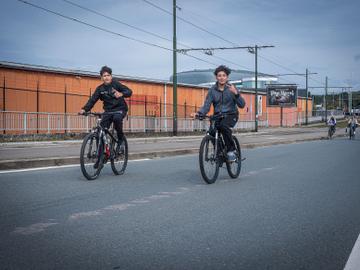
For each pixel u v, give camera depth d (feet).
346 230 14.60
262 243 12.85
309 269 10.73
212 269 10.57
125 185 23.20
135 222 15.07
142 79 109.60
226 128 24.76
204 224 14.98
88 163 24.57
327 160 41.27
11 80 77.51
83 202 18.33
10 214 15.80
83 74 90.79
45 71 83.25
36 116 79.61
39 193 20.17
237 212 17.04
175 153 46.06
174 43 100.73
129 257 11.34
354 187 24.27
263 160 40.52
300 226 15.02
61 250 11.79
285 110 242.17
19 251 11.62
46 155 38.68
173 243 12.66
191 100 130.21
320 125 254.47
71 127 86.89
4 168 29.37
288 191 22.47
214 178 24.77
